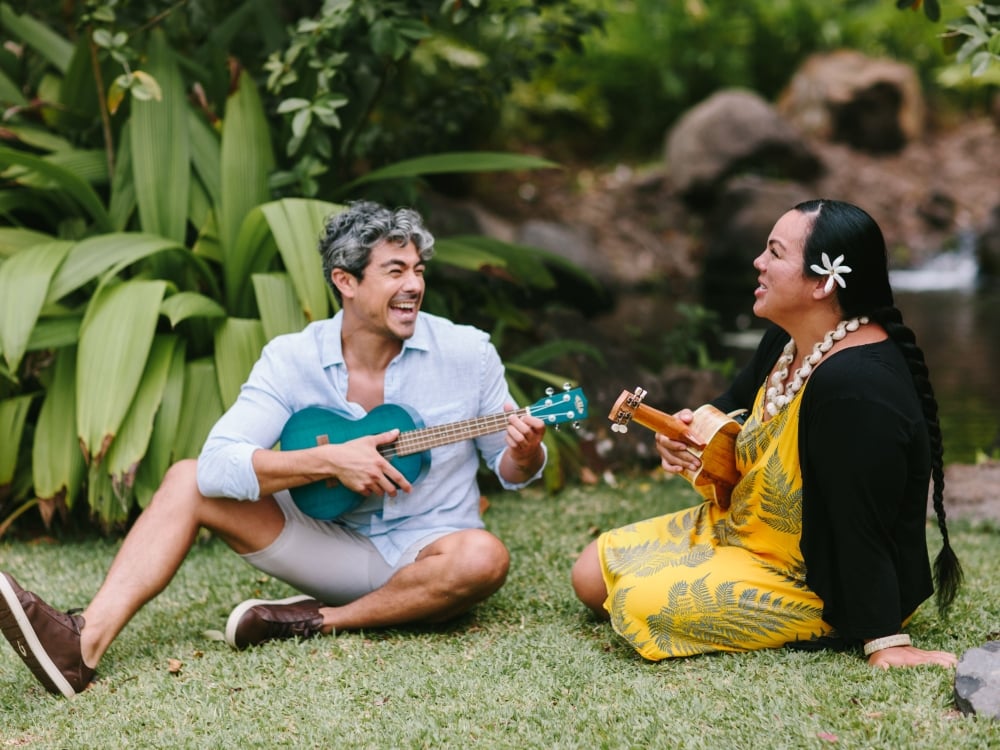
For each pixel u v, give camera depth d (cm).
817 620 274
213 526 292
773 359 287
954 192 1377
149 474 394
